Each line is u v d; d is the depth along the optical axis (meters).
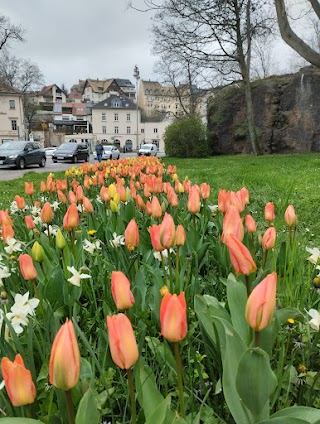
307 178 10.54
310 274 2.74
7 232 2.77
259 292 1.20
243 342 1.34
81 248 2.80
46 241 3.02
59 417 1.40
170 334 1.19
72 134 89.38
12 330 1.56
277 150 27.22
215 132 31.59
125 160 11.00
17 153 24.56
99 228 3.65
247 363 1.17
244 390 1.19
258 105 28.67
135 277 2.37
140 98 105.19
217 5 23.19
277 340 1.92
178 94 39.25
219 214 3.63
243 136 29.91
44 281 2.39
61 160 32.41
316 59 15.77
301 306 2.34
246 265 1.47
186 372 1.88
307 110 25.81
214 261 3.12
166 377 1.73
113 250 2.83
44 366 1.69
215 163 19.59
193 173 13.71
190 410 1.64
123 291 1.39
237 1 23.97
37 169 25.11
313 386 1.68
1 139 64.38
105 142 90.25
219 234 3.39
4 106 64.19
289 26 15.93
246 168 15.06
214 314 1.68
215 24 24.08
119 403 1.71
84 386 1.41
